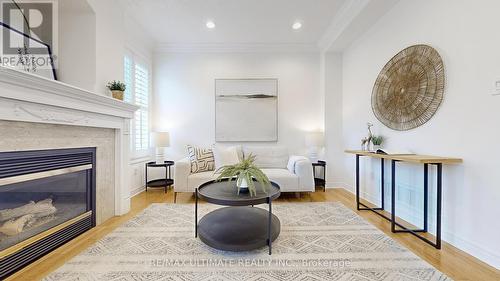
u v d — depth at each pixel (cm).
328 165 420
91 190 234
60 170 196
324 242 202
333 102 419
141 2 294
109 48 265
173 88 433
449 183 200
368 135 318
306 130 435
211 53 433
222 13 321
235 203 183
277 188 220
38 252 176
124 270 160
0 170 152
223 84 433
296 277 153
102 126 240
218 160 362
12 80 143
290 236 214
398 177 268
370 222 250
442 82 206
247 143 436
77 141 214
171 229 230
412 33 243
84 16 240
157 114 433
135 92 372
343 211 286
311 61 437
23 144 165
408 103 246
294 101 434
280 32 382
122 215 272
